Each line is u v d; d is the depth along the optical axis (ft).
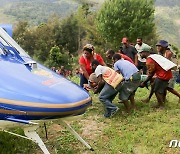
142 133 21.30
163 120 23.45
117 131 22.11
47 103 15.76
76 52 162.30
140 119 23.80
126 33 131.44
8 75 16.47
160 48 26.71
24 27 172.45
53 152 19.67
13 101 15.58
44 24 172.35
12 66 17.11
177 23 349.41
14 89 15.92
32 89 16.08
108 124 23.41
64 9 417.49
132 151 19.30
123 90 24.71
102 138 21.25
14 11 404.98
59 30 165.37
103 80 24.22
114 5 131.13
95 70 24.45
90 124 23.49
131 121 23.45
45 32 165.89
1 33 18.97
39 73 17.30
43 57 156.66
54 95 16.11
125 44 31.78
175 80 26.68
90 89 25.22
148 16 134.31
